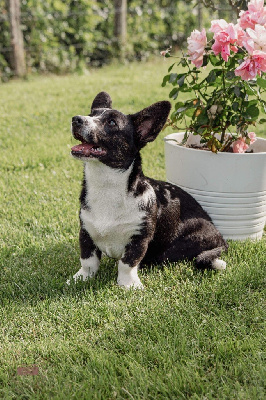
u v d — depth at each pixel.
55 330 1.58
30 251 1.90
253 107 1.87
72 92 4.08
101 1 6.16
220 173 1.86
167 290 1.72
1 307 1.65
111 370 1.45
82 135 1.60
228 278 1.74
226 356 1.49
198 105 1.88
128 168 1.67
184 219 1.83
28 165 2.52
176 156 1.92
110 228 1.70
